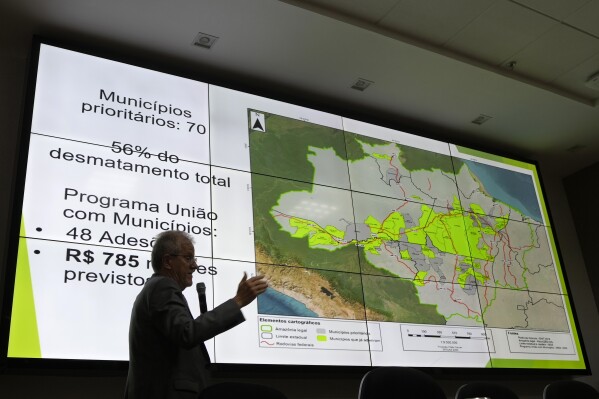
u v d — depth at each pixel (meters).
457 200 5.36
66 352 3.24
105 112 3.96
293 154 4.60
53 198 3.55
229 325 2.11
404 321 4.50
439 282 4.86
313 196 4.55
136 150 3.96
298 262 4.23
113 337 3.39
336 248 4.46
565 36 4.73
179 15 4.11
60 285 3.37
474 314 4.89
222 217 4.07
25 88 3.84
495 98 5.32
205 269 3.84
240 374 3.78
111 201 3.72
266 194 4.33
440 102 5.32
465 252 5.14
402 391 2.56
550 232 5.83
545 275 5.55
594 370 5.79
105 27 4.13
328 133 4.88
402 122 5.57
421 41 4.68
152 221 3.80
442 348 4.57
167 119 4.16
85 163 3.75
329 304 4.21
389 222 4.84
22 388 3.29
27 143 3.60
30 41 4.11
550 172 6.67
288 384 4.08
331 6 4.28
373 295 4.46
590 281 6.31
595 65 5.11
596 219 6.39
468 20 4.50
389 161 5.11
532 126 5.80
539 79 5.25
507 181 5.81
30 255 3.36
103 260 3.54
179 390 2.04
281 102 4.75
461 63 4.82
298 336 3.98
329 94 5.10
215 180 4.16
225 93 4.51
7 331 3.15
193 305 3.69
